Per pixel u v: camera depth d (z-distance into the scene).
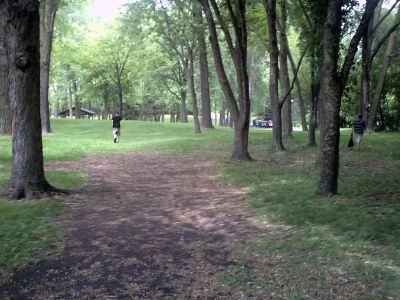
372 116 32.16
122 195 10.88
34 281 5.46
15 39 9.73
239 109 17.95
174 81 53.97
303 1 20.45
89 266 5.98
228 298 4.88
